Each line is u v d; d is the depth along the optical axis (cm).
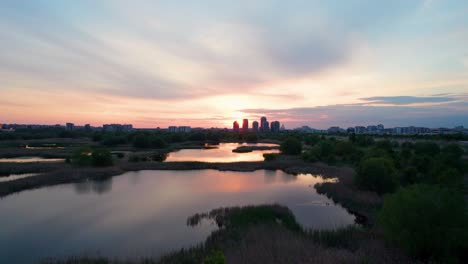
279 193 3155
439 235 1207
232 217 2150
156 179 3969
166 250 1705
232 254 1355
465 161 3753
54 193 3117
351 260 1198
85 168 4438
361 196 2670
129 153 7306
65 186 3472
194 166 4944
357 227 1880
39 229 2059
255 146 10869
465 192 2395
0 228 2075
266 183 3738
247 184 3662
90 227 2102
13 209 2519
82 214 2391
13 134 10938
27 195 3012
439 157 3588
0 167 4281
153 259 1484
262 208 2350
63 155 6131
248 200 2850
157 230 2042
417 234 1242
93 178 3978
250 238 1639
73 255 1636
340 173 4194
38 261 1564
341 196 2795
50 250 1717
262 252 1330
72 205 2652
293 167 4919
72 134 12850
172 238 1897
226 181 3856
